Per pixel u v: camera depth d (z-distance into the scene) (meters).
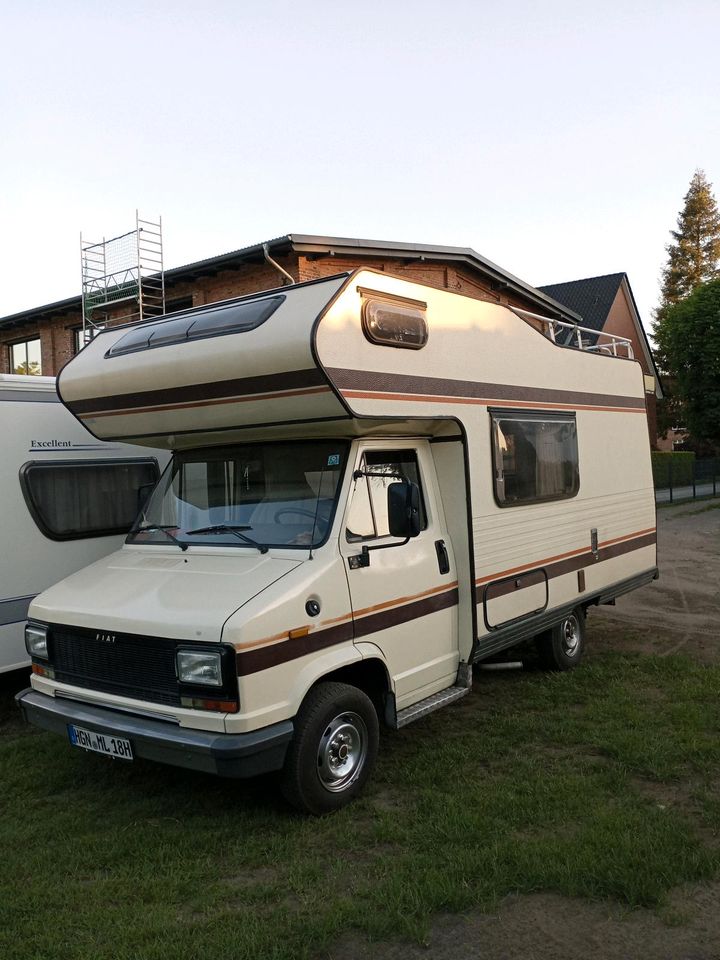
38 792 4.98
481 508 5.70
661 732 5.54
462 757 5.24
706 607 10.02
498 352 6.04
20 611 6.45
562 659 7.11
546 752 5.35
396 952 3.29
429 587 5.28
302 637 4.32
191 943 3.32
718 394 25.92
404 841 4.17
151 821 4.50
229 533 4.97
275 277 16.12
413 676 5.13
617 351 8.59
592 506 7.42
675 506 24.20
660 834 4.05
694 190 57.09
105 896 3.71
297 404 4.57
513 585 6.09
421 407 5.11
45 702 4.75
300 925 3.41
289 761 4.34
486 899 3.58
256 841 4.21
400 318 4.91
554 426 6.79
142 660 4.34
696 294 26.83
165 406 5.11
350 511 4.80
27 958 3.26
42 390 6.73
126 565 5.12
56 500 6.73
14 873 3.96
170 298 18.36
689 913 3.47
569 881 3.66
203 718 4.07
